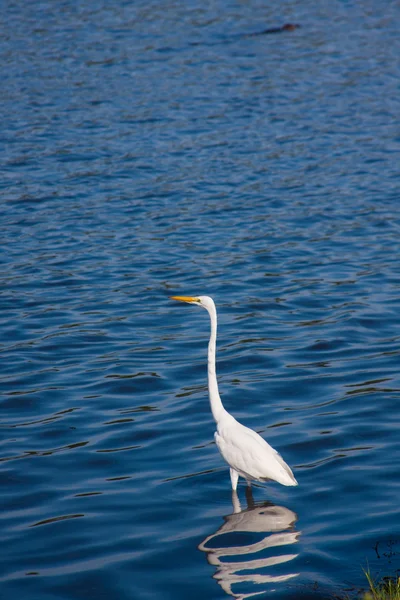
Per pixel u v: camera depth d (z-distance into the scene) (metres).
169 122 36.47
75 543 9.77
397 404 13.53
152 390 14.44
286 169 30.61
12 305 18.84
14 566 9.30
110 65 46.34
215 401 11.45
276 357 15.82
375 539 9.70
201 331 17.39
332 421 13.02
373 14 60.19
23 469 11.64
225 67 46.34
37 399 14.05
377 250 22.66
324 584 8.84
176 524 10.20
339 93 41.62
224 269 21.34
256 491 11.03
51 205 26.64
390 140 34.25
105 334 17.17
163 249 22.91
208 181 29.22
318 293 19.50
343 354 15.90
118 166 30.78
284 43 51.91
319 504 10.62
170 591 8.80
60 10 60.44
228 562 9.31
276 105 39.41
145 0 64.12
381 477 11.21
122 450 12.23
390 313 18.06
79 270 21.27
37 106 38.69
